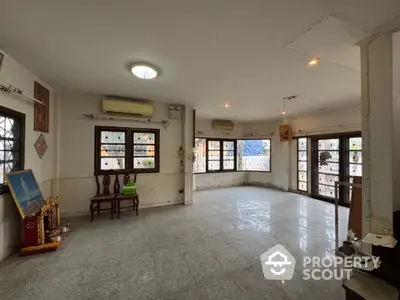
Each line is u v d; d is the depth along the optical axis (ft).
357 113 15.40
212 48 7.36
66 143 12.95
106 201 12.83
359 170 15.37
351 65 8.15
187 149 16.47
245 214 13.69
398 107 5.71
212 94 13.26
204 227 11.28
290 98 13.96
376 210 5.82
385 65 5.70
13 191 8.02
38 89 10.54
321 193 18.29
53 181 12.37
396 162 5.65
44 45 7.23
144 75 9.29
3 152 8.13
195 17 5.65
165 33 6.46
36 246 8.26
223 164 24.86
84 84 11.47
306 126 19.69
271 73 9.63
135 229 10.96
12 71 8.29
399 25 5.42
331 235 10.20
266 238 9.83
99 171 13.76
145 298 5.74
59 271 7.00
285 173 21.90
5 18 5.71
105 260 7.75
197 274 6.89
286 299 5.74
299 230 10.85
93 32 6.42
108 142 14.12
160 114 15.69
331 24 5.76
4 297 5.72
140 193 15.07
